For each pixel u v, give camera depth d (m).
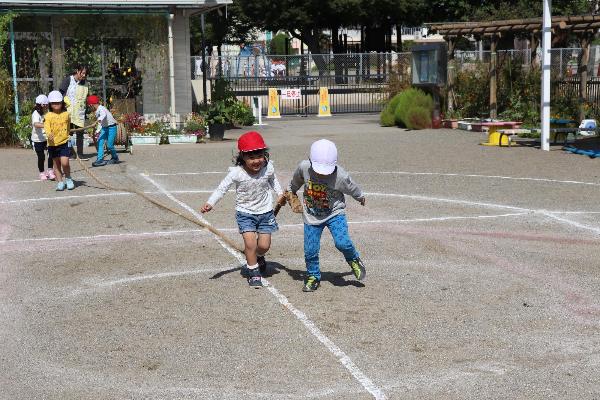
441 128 25.36
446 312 6.89
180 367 5.72
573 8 49.06
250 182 7.56
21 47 22.16
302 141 21.73
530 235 9.80
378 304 7.13
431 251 9.07
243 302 7.22
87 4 21.97
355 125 28.06
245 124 28.55
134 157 17.88
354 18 55.31
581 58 22.84
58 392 5.34
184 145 20.73
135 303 7.26
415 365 5.70
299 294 7.45
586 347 6.04
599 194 12.58
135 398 5.21
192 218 10.96
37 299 7.45
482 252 8.99
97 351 6.07
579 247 9.17
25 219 11.09
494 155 17.80
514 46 42.00
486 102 26.19
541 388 5.30
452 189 13.20
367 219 10.84
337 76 38.44
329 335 6.33
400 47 60.34
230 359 5.86
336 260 8.77
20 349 6.16
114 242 9.70
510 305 7.07
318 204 7.29
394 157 17.66
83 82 17.53
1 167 16.25
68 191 13.29
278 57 38.97
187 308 7.08
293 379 5.47
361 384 5.38
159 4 22.31
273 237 9.89
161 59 23.08
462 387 5.32
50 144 13.16
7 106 20.34
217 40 59.56
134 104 23.16
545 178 14.33
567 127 20.98
